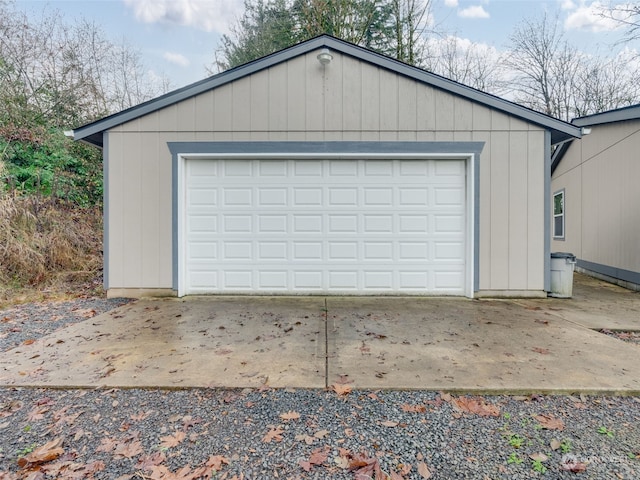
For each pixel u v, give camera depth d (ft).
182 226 18.19
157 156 18.03
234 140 18.01
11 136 27.40
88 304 16.75
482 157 17.85
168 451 6.27
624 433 6.78
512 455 6.16
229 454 6.20
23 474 5.71
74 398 8.13
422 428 6.95
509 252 17.89
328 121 17.98
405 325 13.39
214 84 17.83
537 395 8.21
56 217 24.06
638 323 13.62
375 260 18.38
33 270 20.13
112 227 18.16
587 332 12.50
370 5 37.68
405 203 18.30
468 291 18.02
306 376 9.08
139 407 7.73
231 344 11.41
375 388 8.45
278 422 7.15
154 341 11.69
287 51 17.75
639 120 20.80
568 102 48.34
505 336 12.10
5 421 7.22
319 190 18.37
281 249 18.39
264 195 18.38
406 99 17.89
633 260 20.97
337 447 6.38
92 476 5.67
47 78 32.45
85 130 17.94
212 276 18.48
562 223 30.76
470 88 17.60
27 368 9.58
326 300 17.48
